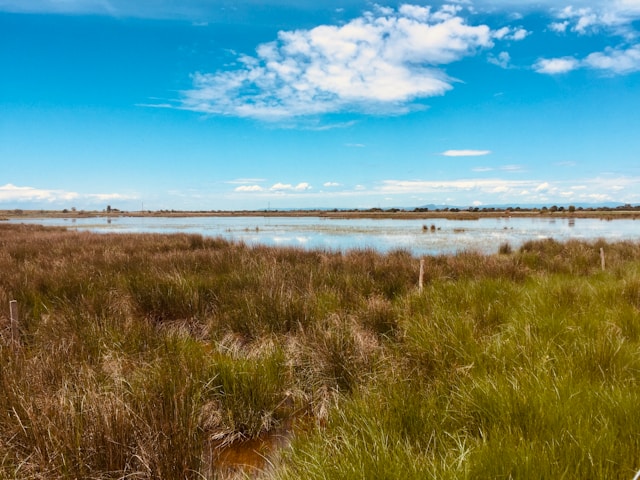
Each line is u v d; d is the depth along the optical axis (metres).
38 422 3.21
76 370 4.48
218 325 6.93
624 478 2.50
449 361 4.55
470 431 3.24
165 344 5.39
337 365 4.87
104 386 3.99
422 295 7.29
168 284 8.01
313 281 8.94
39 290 8.32
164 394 3.80
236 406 4.16
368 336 5.86
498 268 10.69
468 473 2.50
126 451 3.12
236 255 13.33
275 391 4.57
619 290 7.27
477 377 3.85
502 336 4.99
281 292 7.30
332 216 95.94
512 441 2.79
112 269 10.63
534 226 44.09
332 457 2.89
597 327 5.04
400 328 6.08
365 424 3.25
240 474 3.44
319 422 4.22
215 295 8.04
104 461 3.08
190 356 4.86
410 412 3.41
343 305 7.47
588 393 3.33
